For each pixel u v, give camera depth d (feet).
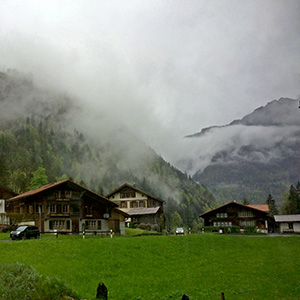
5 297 61.16
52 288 69.05
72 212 219.61
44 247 115.65
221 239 172.76
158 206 355.97
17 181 453.58
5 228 187.83
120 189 364.38
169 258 127.44
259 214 332.80
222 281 101.04
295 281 104.73
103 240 135.03
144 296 83.25
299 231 331.77
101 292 73.77
